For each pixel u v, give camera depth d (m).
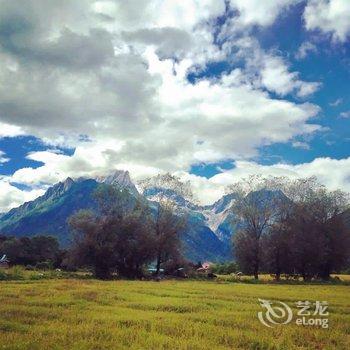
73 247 86.75
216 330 23.28
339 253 98.00
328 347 20.72
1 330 22.22
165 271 94.81
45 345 19.03
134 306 33.09
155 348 19.03
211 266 136.62
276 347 20.20
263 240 97.38
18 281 59.62
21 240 131.50
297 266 96.06
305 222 98.12
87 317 26.36
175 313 29.41
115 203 91.12
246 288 56.84
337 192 102.06
